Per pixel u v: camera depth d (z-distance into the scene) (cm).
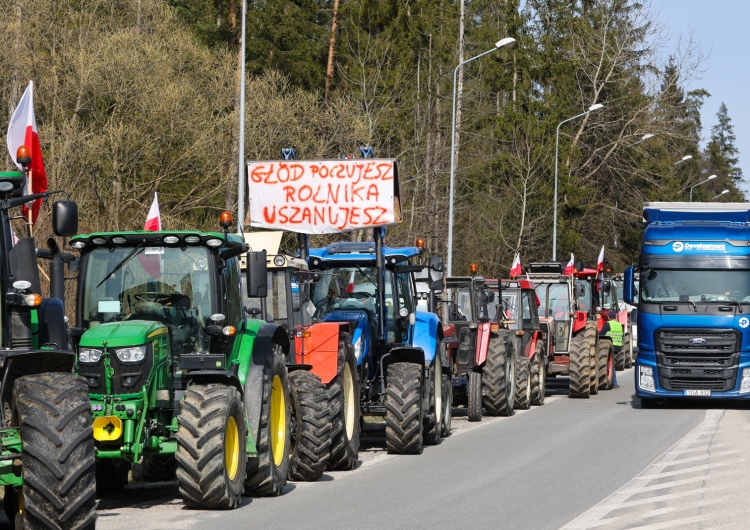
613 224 11031
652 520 1708
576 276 5175
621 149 11050
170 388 1825
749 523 1681
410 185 7150
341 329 2478
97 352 1717
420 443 2653
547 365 4706
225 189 6062
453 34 8906
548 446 2797
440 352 3044
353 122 6562
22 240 1446
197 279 1883
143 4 6469
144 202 5675
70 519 1363
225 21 8300
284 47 8175
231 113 6078
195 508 1812
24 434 1368
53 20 5600
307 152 6344
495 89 10238
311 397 2203
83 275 1892
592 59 11000
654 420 3541
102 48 5544
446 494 2000
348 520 1711
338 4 8594
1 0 5366
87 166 5328
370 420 3666
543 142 9794
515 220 9038
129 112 5538
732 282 4041
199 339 1870
